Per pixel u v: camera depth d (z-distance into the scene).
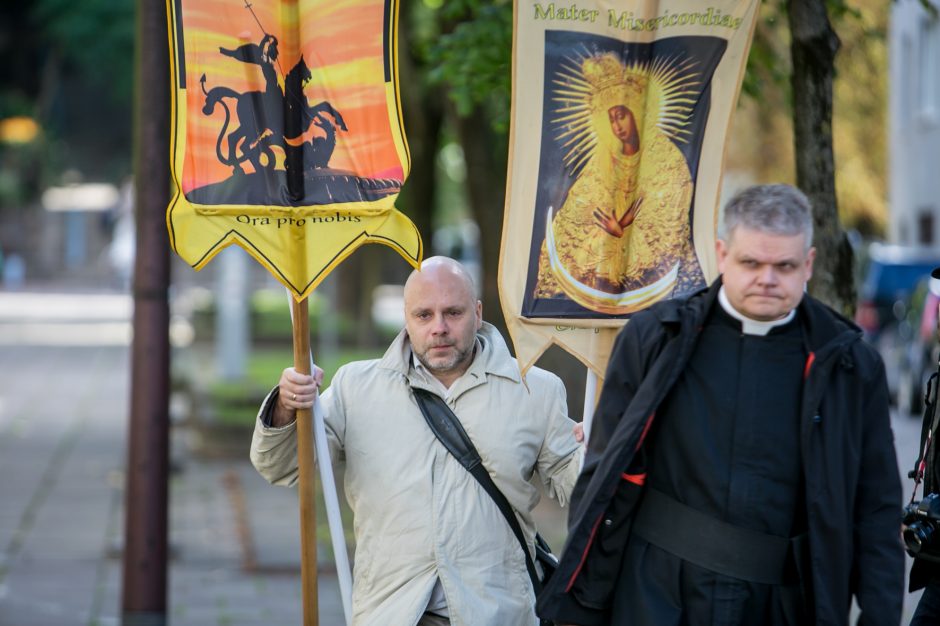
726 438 9.09
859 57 26.97
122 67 117.44
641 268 11.54
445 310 10.87
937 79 59.88
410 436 10.96
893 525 9.11
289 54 10.98
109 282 121.94
